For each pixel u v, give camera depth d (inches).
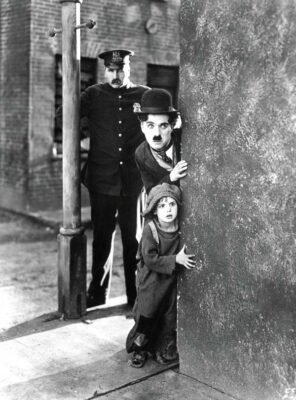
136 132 156.2
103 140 155.9
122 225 158.1
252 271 100.8
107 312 157.6
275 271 96.7
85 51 320.5
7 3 324.2
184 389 111.5
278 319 97.2
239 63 98.9
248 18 96.4
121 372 119.3
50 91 325.4
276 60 93.0
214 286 108.5
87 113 157.0
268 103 95.0
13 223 316.2
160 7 358.9
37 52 316.5
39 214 323.9
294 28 90.0
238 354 105.5
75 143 149.7
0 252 253.8
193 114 108.5
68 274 150.5
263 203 97.5
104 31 329.1
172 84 383.6
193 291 113.3
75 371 119.6
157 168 126.6
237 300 104.3
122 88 155.2
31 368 120.9
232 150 102.0
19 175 332.5
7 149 339.3
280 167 94.3
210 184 106.8
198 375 114.9
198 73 106.3
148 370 120.3
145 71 358.9
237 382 106.4
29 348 131.8
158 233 117.3
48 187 333.1
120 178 155.3
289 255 94.1
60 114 160.4
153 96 116.0
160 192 113.9
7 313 165.9
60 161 335.6
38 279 209.5
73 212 151.2
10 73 330.0
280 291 96.3
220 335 108.7
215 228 106.9
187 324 115.6
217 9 101.3
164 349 124.3
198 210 110.0
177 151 121.0
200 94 106.5
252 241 100.2
